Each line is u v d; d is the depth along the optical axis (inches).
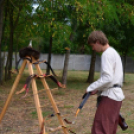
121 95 106.6
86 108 214.7
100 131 104.1
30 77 106.3
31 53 114.3
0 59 362.3
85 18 278.1
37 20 294.5
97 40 106.6
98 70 827.4
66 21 331.3
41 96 263.1
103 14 283.0
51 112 200.7
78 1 255.0
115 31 403.2
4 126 163.0
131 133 153.6
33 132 154.5
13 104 219.1
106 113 104.7
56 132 152.2
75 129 159.8
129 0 397.4
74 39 413.4
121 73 105.7
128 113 201.2
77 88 352.2
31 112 197.9
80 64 835.4
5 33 417.4
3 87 337.7
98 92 110.4
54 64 837.8
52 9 281.3
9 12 378.9
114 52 105.0
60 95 278.2
